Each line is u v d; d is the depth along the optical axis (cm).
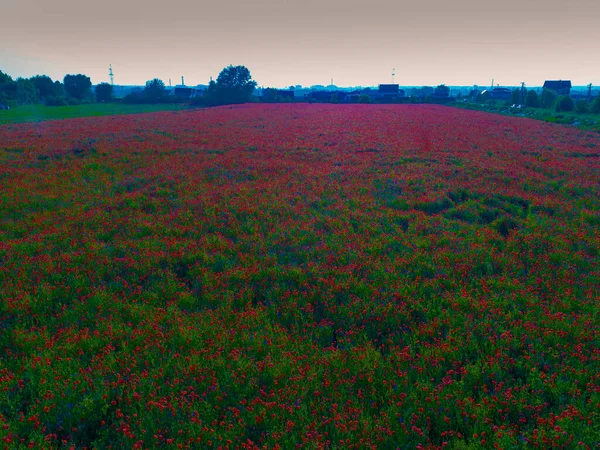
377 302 859
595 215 1403
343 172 2161
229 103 10825
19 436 520
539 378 611
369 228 1312
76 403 569
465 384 616
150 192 1738
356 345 709
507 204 1565
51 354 675
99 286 916
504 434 496
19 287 892
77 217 1389
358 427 524
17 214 1434
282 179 1997
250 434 528
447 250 1120
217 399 577
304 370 633
